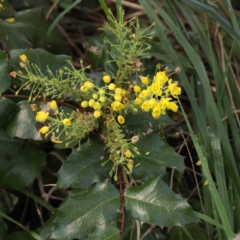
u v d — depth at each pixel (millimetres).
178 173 459
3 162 440
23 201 497
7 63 418
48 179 484
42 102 421
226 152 449
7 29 469
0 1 496
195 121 504
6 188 452
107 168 410
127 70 415
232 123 493
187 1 480
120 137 389
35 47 489
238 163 486
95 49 497
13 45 467
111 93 414
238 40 496
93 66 497
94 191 394
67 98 429
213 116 469
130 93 438
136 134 427
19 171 443
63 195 487
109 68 460
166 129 516
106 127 413
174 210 382
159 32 482
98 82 450
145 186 392
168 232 444
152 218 383
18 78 424
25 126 416
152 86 377
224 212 379
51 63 436
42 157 453
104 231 377
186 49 477
